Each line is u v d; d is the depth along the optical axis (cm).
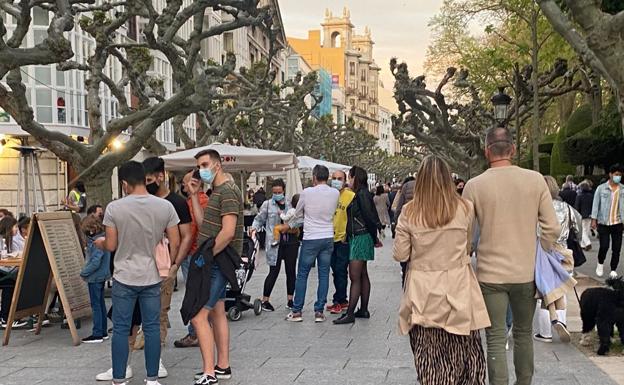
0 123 2745
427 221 474
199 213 694
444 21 3616
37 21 2780
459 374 471
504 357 495
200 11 1227
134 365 723
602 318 724
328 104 12656
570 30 796
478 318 474
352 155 7869
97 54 1479
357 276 939
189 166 1536
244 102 2552
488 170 511
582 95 3716
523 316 512
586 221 1995
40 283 889
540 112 3003
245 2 1196
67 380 668
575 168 3512
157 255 611
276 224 1062
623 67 702
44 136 1295
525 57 3247
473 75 3594
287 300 1097
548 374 650
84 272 838
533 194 497
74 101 2967
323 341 824
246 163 1602
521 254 494
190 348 803
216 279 634
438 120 2652
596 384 615
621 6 1370
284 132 3706
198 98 1366
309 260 945
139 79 1919
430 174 479
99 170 1345
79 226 973
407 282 488
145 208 602
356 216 937
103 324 858
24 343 849
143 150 3591
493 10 2948
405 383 635
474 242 525
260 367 701
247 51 6788
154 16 1183
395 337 842
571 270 524
